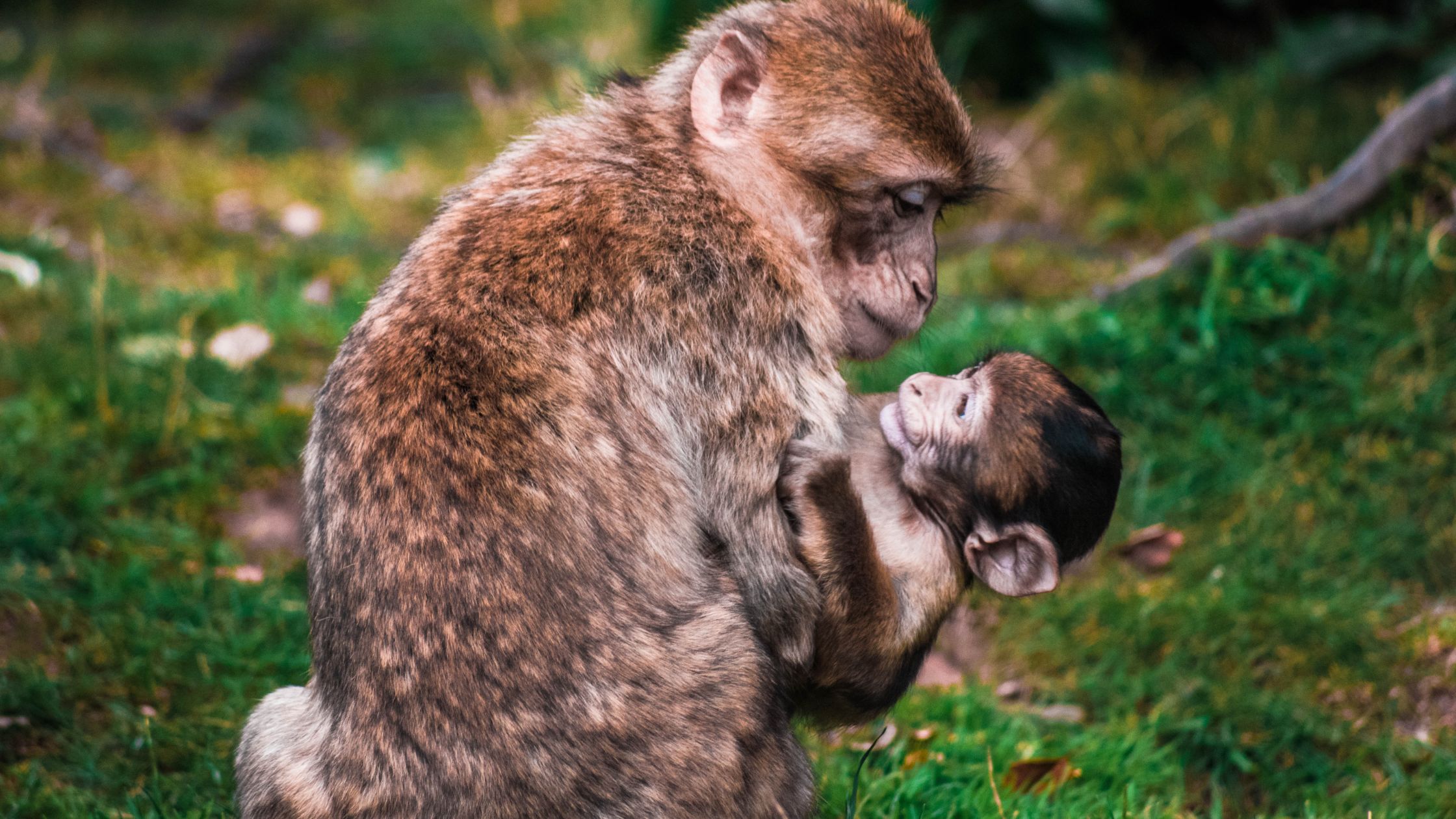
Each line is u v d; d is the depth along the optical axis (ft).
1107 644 33.73
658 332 21.53
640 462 20.75
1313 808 28.14
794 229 23.86
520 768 18.93
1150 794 29.01
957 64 65.98
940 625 24.70
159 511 36.40
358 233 55.47
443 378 20.61
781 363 22.43
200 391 40.86
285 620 32.68
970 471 24.34
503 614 19.29
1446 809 27.99
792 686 22.29
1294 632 33.06
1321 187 43.32
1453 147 41.73
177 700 29.96
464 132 66.39
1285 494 36.88
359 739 19.52
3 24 79.00
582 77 66.59
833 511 21.77
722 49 23.91
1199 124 57.16
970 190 25.57
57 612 31.63
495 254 21.79
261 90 72.49
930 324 42.09
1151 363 41.34
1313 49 58.59
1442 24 57.98
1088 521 25.14
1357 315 40.40
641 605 19.92
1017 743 29.91
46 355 41.27
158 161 60.29
